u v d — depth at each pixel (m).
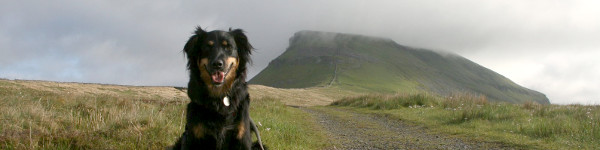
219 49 4.33
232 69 4.45
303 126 12.91
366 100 26.08
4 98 10.94
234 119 4.42
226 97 4.35
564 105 18.34
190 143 4.43
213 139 4.33
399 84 154.62
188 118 4.50
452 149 8.65
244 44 4.77
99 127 7.50
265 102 22.19
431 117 15.19
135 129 7.15
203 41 4.46
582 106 17.12
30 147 5.53
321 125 13.63
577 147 8.28
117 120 7.89
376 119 16.17
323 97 59.12
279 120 11.96
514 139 9.47
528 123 11.46
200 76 4.39
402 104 21.58
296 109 22.11
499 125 11.89
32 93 15.07
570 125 10.13
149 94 28.22
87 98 12.76
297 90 64.31
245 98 4.64
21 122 7.53
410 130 12.28
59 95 13.56
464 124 12.73
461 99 20.44
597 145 8.33
